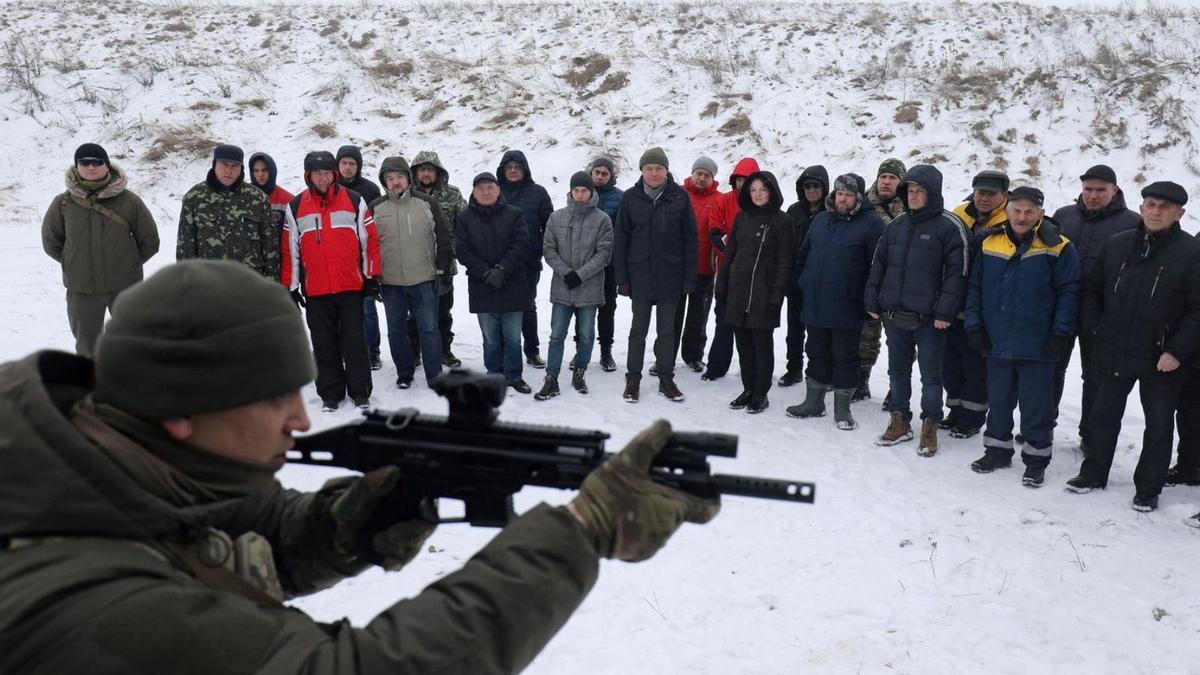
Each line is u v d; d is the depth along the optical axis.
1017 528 5.14
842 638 3.97
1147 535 5.07
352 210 6.84
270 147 16.23
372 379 7.83
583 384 7.65
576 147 15.52
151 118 16.75
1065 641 3.99
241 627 0.87
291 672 0.85
